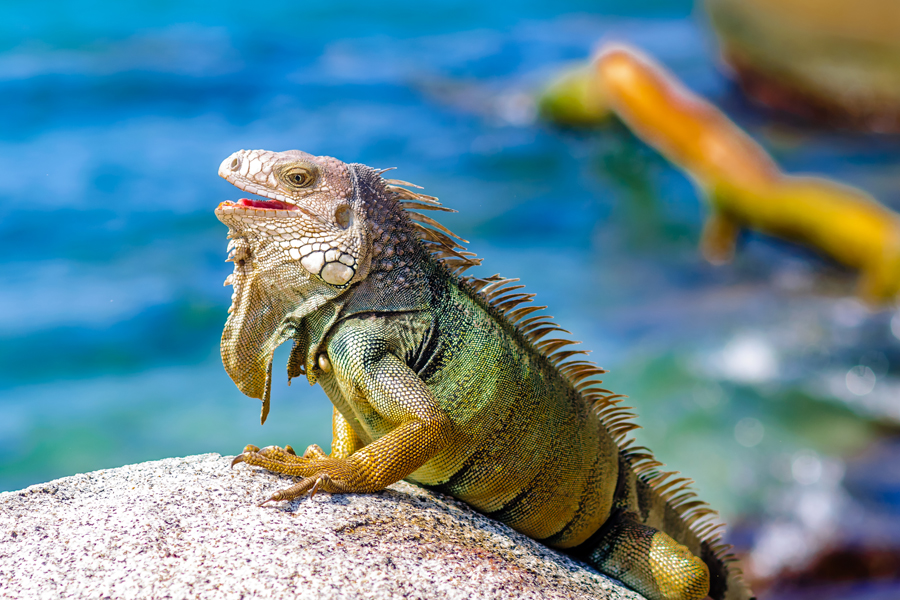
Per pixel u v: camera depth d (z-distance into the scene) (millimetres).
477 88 48531
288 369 6754
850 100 44000
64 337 21000
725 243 29859
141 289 23672
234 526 5707
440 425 6332
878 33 42844
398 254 6703
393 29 62188
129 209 29156
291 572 5266
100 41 50312
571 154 39219
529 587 5961
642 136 37656
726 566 8844
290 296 6551
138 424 17438
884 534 14203
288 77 47875
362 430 7066
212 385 19312
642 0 76375
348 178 6551
